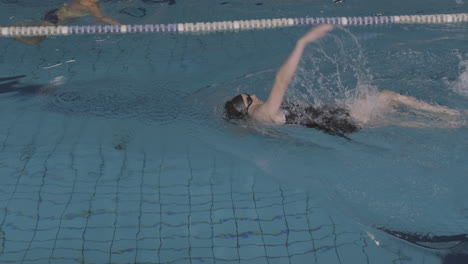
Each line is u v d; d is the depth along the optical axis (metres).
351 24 5.09
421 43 4.48
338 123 3.15
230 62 4.27
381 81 3.71
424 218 2.48
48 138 3.21
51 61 4.31
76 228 2.49
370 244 2.35
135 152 3.07
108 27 5.04
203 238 2.42
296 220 2.52
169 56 4.42
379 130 3.10
